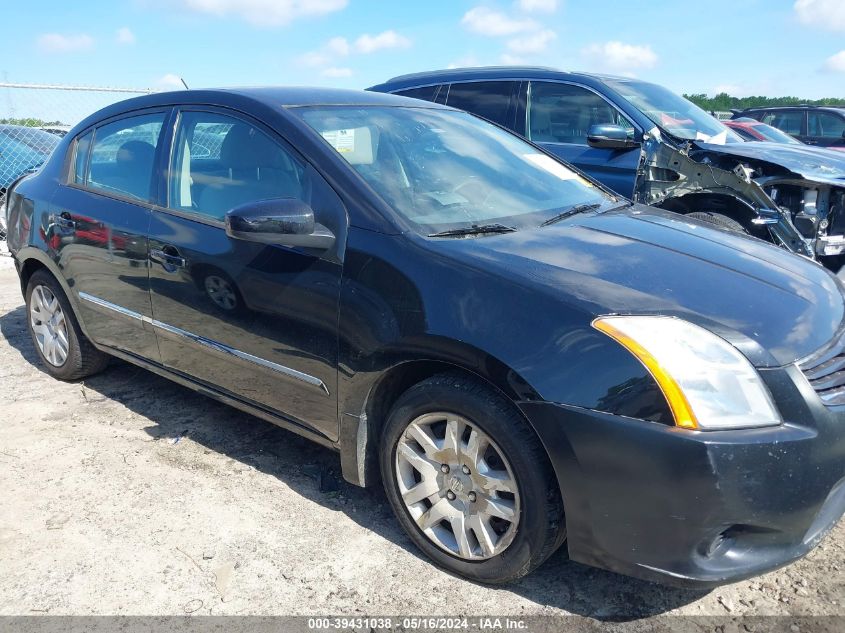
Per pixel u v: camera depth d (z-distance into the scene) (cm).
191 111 338
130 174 360
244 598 243
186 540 275
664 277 242
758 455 200
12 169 860
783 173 555
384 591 247
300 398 287
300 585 250
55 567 258
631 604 239
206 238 309
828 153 609
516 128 659
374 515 293
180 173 333
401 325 244
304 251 273
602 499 213
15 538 275
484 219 284
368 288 254
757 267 264
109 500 301
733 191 537
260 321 290
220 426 373
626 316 216
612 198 360
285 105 312
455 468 246
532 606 239
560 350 215
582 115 625
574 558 227
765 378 209
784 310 230
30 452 342
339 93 344
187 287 318
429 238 255
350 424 268
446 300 236
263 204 257
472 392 233
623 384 207
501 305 227
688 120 626
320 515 292
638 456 204
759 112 1409
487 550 241
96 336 389
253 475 323
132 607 238
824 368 219
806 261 293
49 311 429
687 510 203
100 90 940
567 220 303
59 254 391
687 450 199
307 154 287
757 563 211
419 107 360
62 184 400
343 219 267
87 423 375
